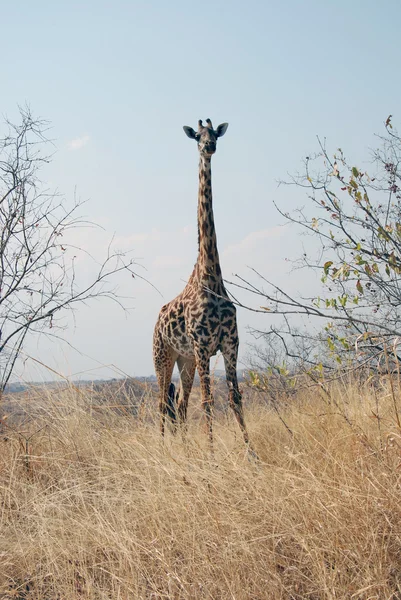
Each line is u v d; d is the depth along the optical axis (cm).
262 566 858
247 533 925
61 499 1159
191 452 1275
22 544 1028
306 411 1362
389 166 1292
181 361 1806
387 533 848
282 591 812
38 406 1512
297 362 1312
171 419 1620
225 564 862
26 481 1280
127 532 967
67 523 1070
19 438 1379
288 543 917
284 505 952
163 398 1761
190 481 1085
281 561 887
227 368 1538
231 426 1481
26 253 1711
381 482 923
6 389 1653
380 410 1228
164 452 1247
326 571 814
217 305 1539
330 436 1139
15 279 1697
